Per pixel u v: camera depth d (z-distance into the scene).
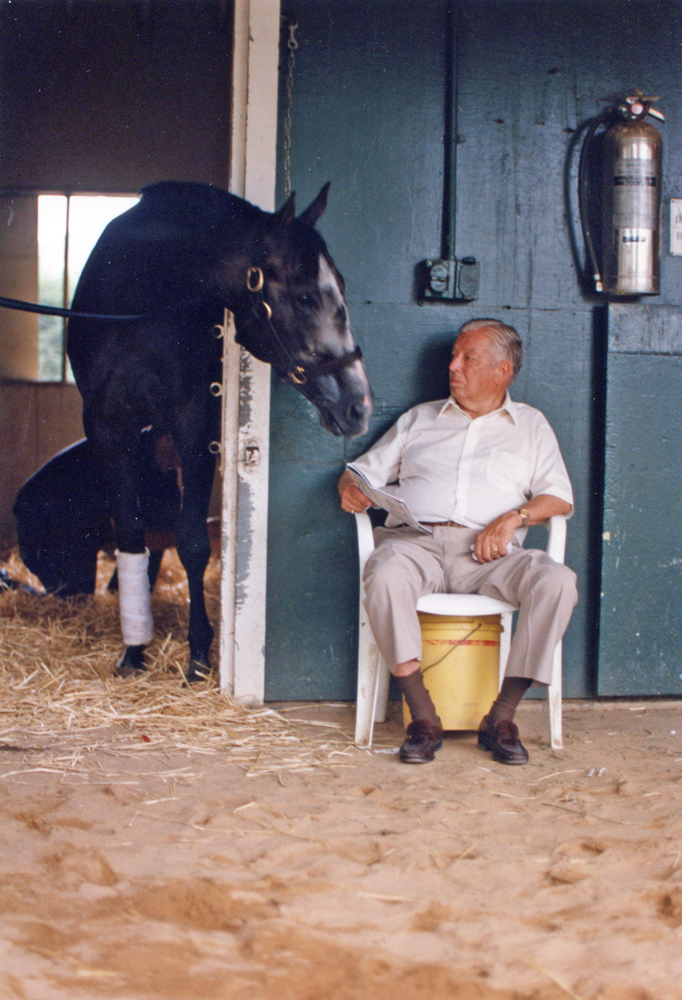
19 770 2.81
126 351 3.54
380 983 1.71
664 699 3.81
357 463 3.43
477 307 3.64
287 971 1.73
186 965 1.74
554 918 1.97
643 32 3.67
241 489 3.51
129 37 6.70
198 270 3.30
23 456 6.94
